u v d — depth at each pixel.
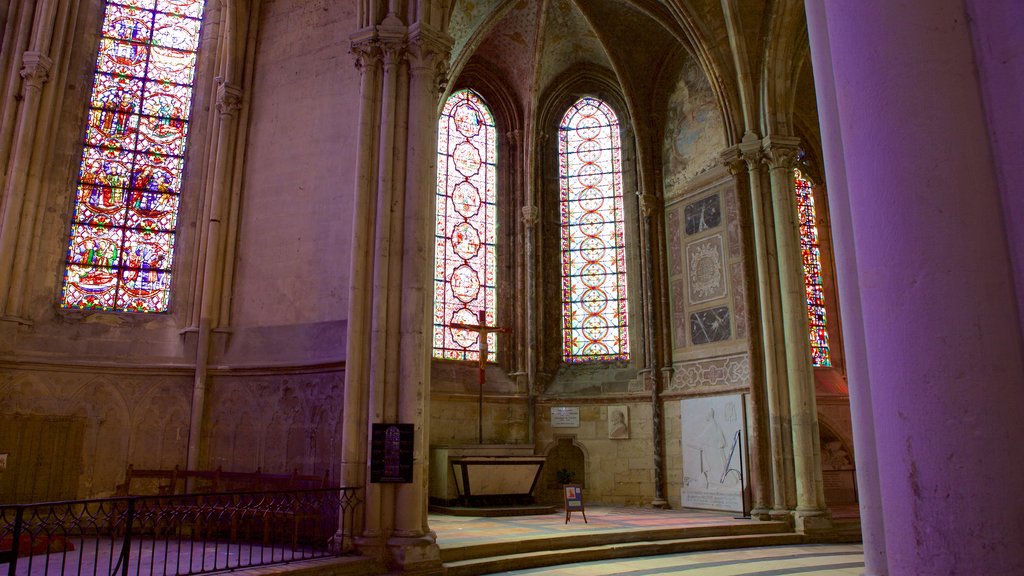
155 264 15.93
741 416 17.41
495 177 22.38
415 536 10.99
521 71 22.00
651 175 21.19
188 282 15.76
